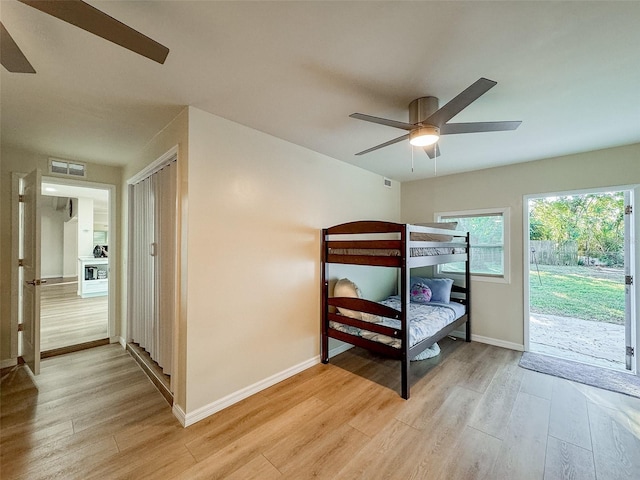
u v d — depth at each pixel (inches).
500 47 57.9
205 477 63.2
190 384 82.0
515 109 84.4
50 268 339.6
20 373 112.4
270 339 104.6
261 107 84.4
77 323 169.8
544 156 129.9
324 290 124.6
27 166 123.9
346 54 60.6
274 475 63.9
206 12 48.9
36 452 69.8
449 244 131.0
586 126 96.4
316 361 124.1
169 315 99.1
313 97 78.7
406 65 64.2
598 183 120.9
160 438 75.4
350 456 69.5
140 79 70.1
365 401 93.7
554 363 123.4
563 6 47.3
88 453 69.7
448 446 72.8
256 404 91.9
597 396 96.8
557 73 66.6
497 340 146.0
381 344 103.8
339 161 137.5
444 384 105.1
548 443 74.0
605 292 155.6
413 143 77.4
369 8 47.9
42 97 78.1
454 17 49.9
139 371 113.8
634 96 76.6
